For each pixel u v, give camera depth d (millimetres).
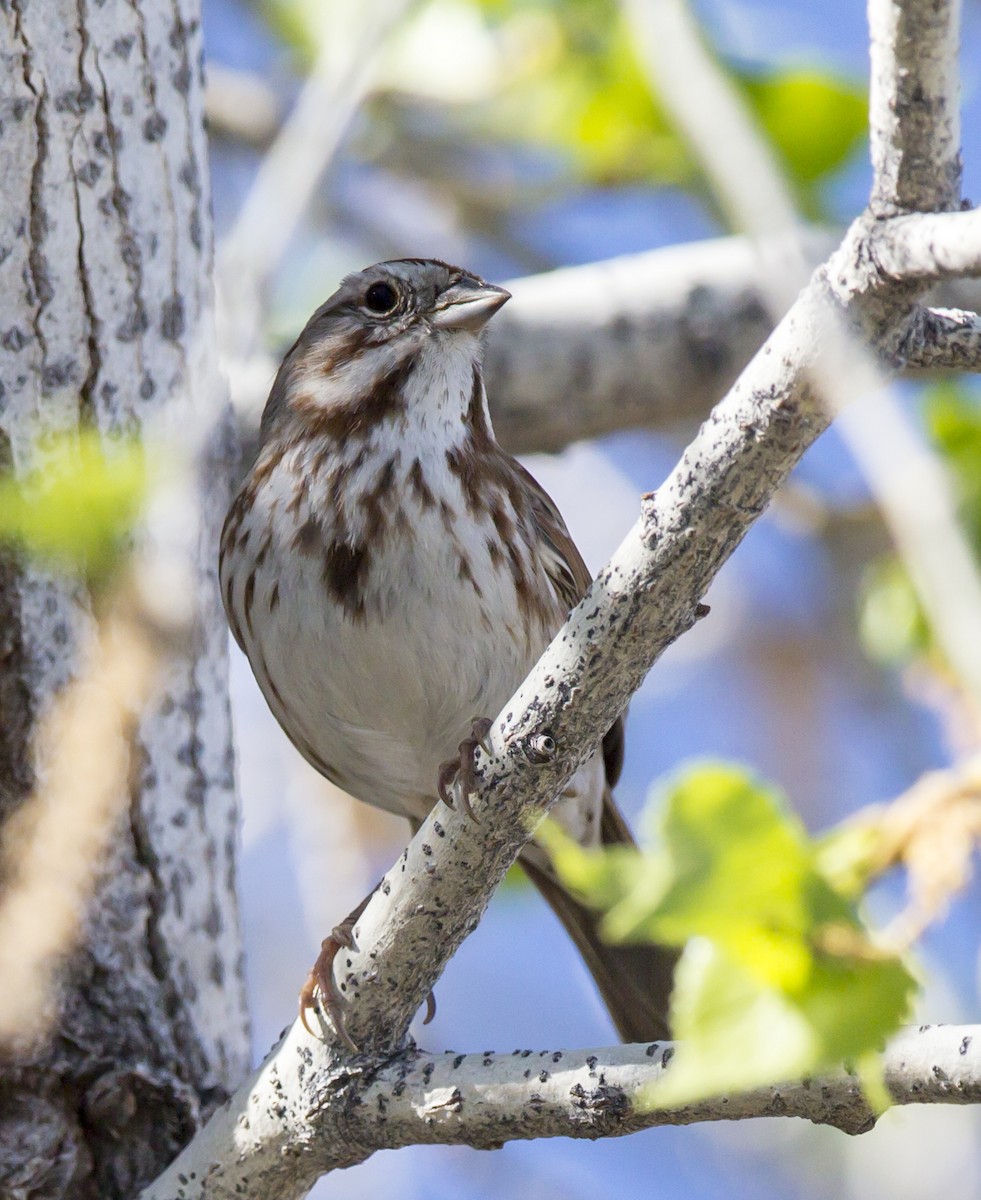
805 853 4551
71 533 6145
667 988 9953
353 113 8758
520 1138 6305
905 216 5184
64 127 7762
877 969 4590
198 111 8336
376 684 9062
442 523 8977
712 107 8125
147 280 7969
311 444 9273
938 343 5441
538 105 12320
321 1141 6770
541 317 10992
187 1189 7094
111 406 7820
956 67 5004
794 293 7742
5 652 7430
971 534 9039
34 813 7441
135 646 7375
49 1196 7324
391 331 9484
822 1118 5598
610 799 10570
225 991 7871
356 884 11719
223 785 8031
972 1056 5316
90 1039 7488
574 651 6074
